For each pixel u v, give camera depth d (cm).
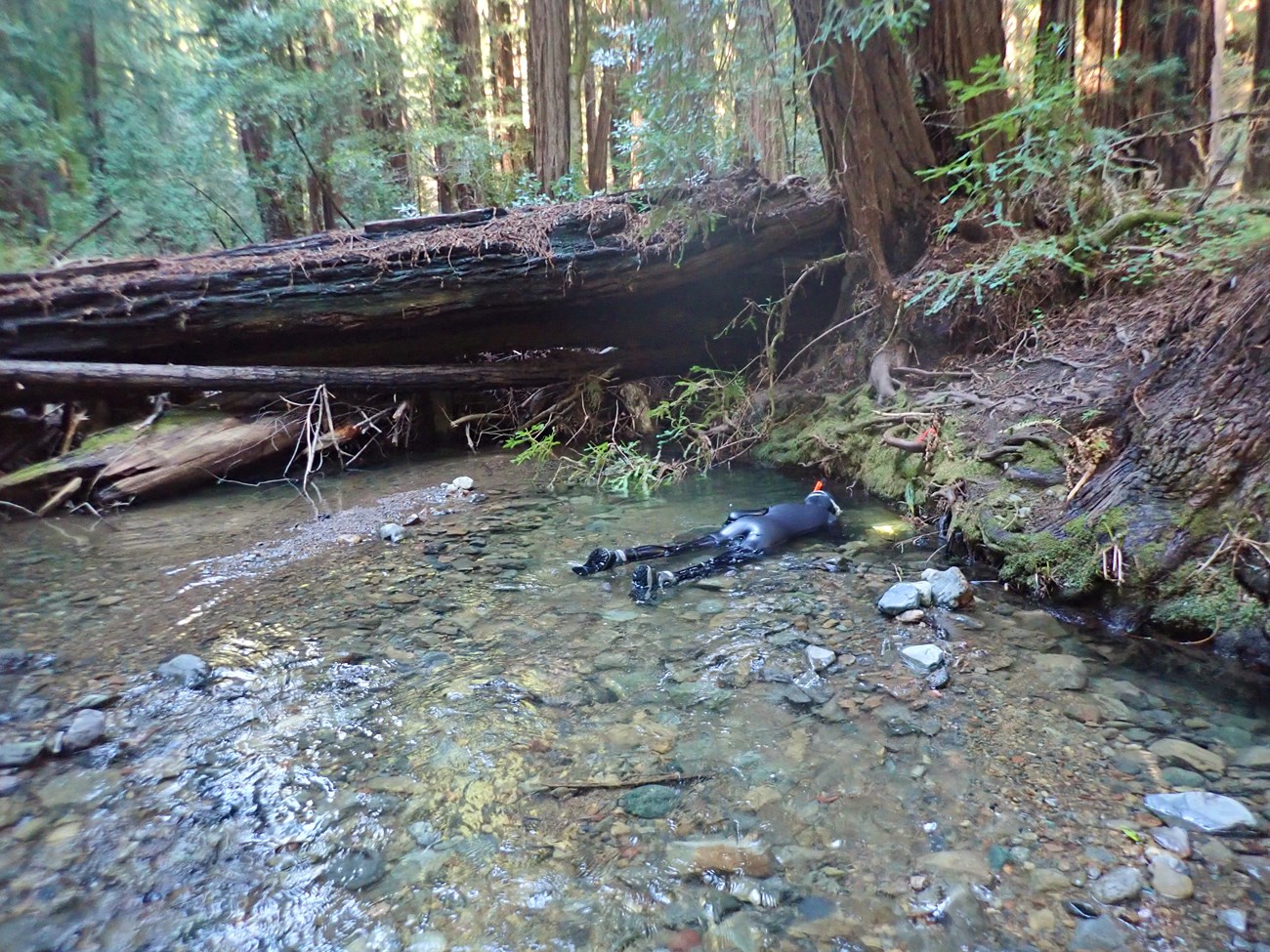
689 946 144
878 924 148
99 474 504
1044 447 354
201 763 206
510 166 1327
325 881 163
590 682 247
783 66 612
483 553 381
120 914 154
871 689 237
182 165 1133
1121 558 285
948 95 544
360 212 1187
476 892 159
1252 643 247
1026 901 153
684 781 194
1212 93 754
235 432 574
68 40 1045
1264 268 322
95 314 526
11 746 213
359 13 1141
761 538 366
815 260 612
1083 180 488
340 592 332
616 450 590
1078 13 861
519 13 1398
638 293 593
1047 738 208
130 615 310
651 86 602
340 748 212
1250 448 275
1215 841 168
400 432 679
